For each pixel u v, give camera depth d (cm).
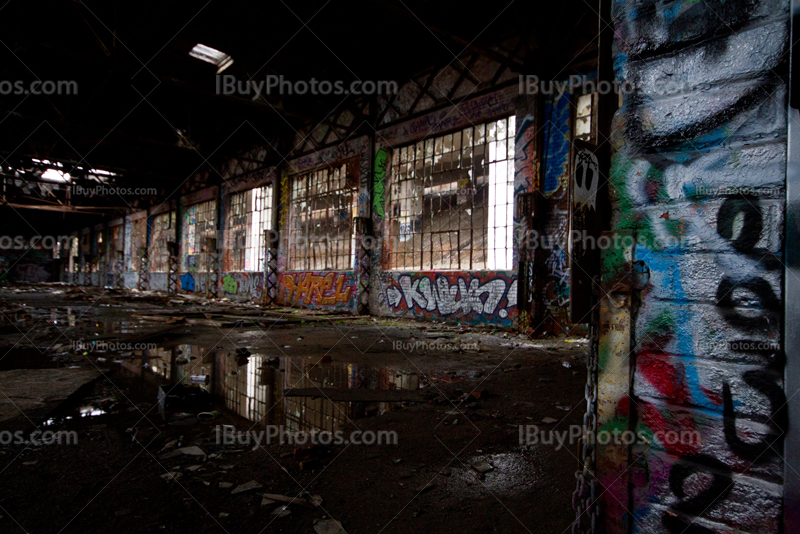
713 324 120
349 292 1344
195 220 2289
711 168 121
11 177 1914
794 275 107
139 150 1811
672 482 126
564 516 200
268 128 1639
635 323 133
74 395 381
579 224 136
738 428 116
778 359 110
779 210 111
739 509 115
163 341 743
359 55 1131
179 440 285
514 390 430
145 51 1057
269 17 967
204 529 184
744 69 116
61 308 1340
